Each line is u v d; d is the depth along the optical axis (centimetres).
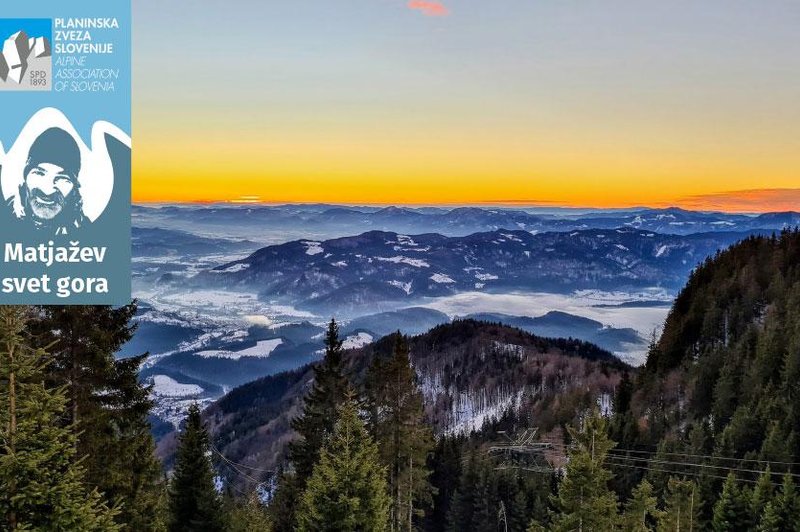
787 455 6831
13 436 1380
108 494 2358
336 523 2545
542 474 7856
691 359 12644
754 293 13362
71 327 2194
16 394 1412
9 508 1374
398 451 4428
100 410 2203
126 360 2348
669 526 5584
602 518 3253
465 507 8325
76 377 2208
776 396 8281
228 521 4338
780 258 14475
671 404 10969
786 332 10369
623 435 9106
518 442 7450
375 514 2636
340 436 2752
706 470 6994
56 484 1405
